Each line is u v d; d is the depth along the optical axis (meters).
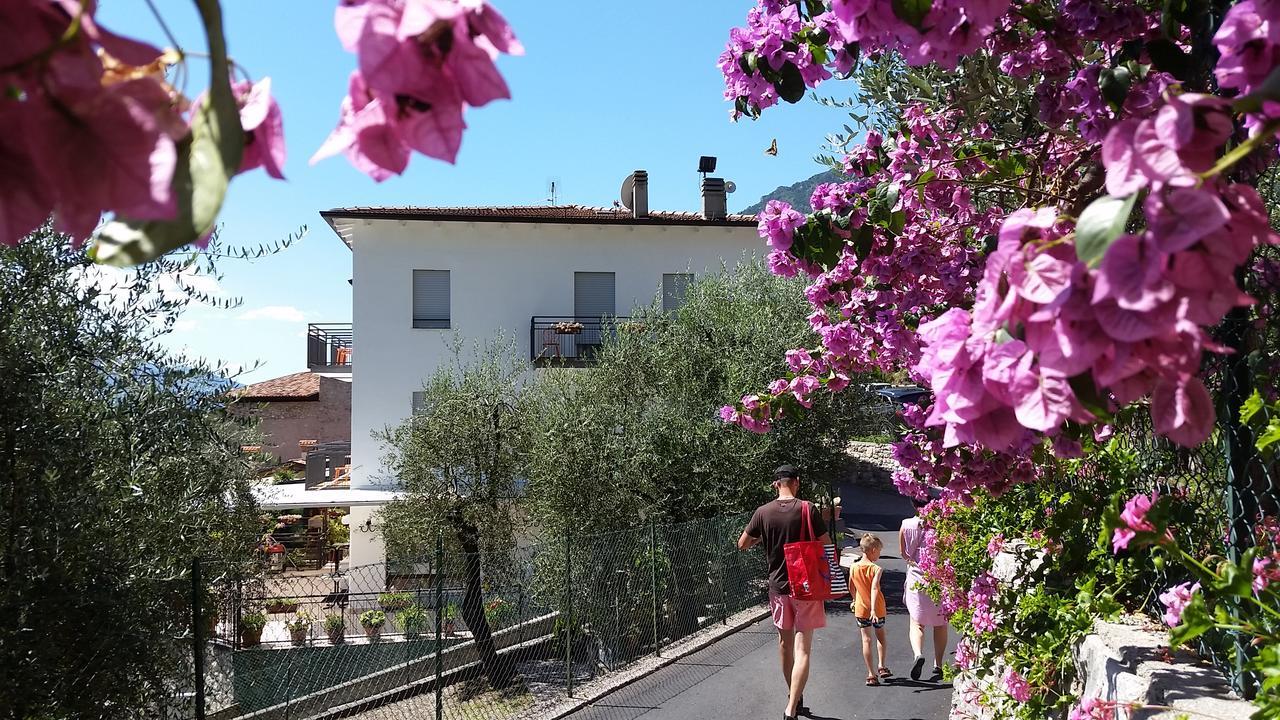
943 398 1.01
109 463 4.34
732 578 11.27
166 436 4.73
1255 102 0.75
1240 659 2.15
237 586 6.80
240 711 7.49
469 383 12.45
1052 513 3.47
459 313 19.62
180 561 5.08
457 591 11.32
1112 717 2.33
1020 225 0.91
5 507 3.89
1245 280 2.16
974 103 3.42
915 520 7.67
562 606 10.42
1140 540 1.69
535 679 9.34
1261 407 1.95
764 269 15.45
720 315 14.46
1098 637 2.86
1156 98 2.27
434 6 0.63
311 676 8.63
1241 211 0.77
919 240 3.64
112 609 4.24
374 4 0.64
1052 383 0.88
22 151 0.57
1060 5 2.68
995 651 3.82
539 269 19.97
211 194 0.58
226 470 5.69
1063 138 3.37
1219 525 2.51
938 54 1.43
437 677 7.67
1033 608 3.40
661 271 20.50
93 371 4.45
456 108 0.68
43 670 3.89
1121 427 2.73
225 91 0.58
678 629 10.14
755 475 12.68
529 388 13.20
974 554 5.11
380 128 0.69
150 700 4.88
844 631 9.71
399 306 19.45
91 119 0.56
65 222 0.58
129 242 0.61
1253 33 0.96
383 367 19.34
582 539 10.41
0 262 3.95
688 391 13.70
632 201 20.66
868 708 6.92
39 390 3.97
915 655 7.76
